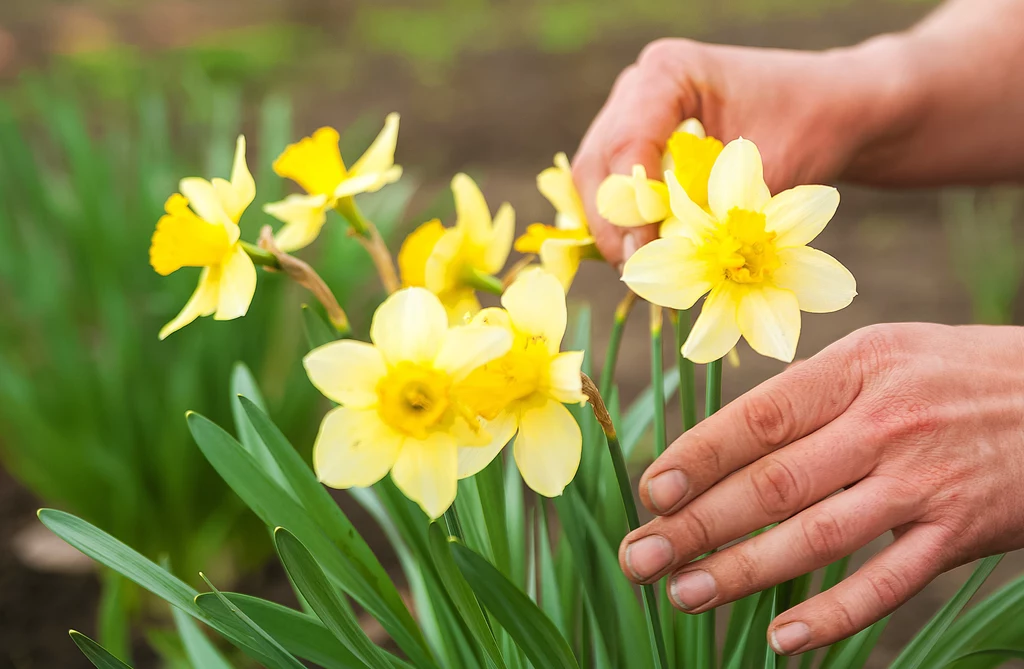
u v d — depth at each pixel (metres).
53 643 1.39
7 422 1.57
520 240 0.88
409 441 0.72
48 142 3.10
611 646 0.84
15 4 5.64
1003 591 0.85
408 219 2.79
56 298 1.54
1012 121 1.08
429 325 0.72
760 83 0.99
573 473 0.74
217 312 0.79
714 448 0.75
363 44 5.15
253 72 4.56
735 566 0.76
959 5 1.12
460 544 0.73
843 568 0.86
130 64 4.43
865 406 0.76
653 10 5.38
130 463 1.50
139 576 0.79
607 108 0.96
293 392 1.56
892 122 1.04
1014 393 0.76
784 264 0.75
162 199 1.73
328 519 0.84
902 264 2.55
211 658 0.94
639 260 0.75
